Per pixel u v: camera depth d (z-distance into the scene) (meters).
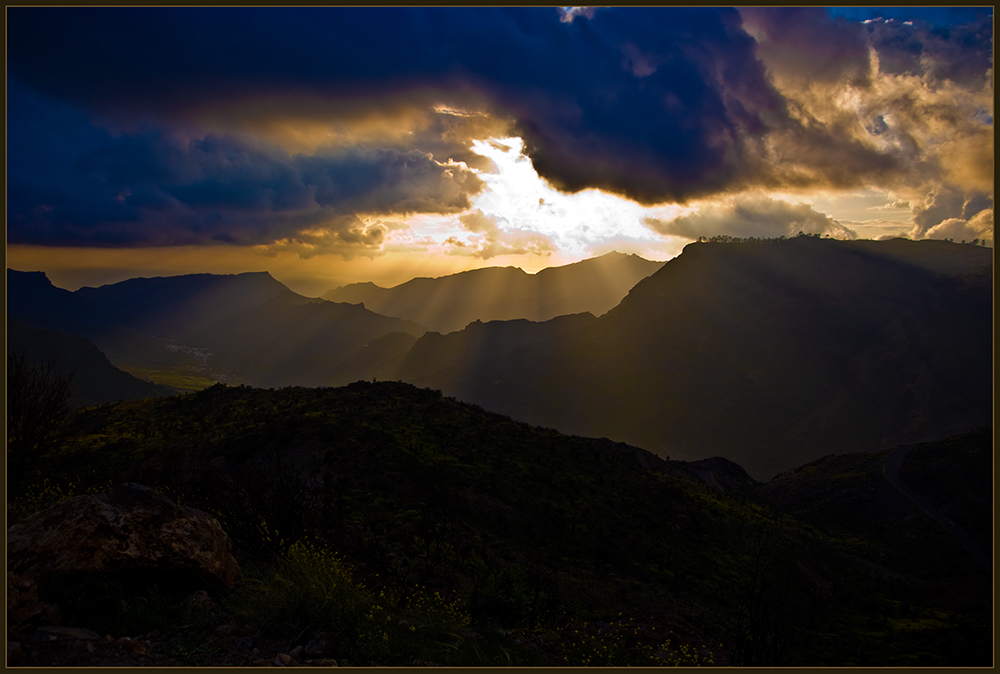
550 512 34.66
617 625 11.81
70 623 5.44
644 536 37.50
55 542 5.89
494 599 11.09
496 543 27.47
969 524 86.69
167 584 6.60
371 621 7.16
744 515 50.81
